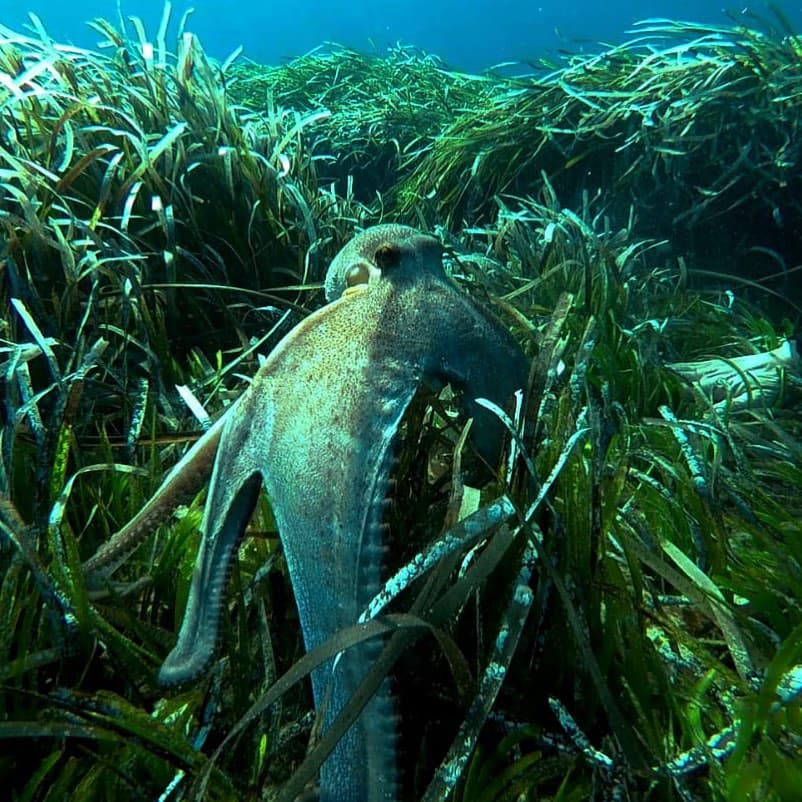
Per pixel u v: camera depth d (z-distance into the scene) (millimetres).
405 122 2809
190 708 553
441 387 608
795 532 755
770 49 1979
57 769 543
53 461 715
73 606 585
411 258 657
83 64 1487
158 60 1516
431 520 669
